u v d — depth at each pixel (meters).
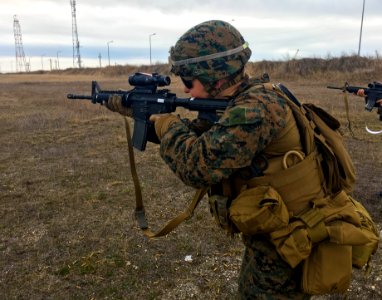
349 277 1.85
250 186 1.83
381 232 4.05
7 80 40.56
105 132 9.45
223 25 1.77
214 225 4.30
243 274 2.04
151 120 1.98
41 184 5.73
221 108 1.82
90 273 3.46
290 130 1.76
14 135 9.29
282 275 1.90
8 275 3.45
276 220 1.75
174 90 15.00
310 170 1.81
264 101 1.67
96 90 2.48
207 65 1.75
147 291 3.22
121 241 3.98
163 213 4.67
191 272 3.47
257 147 1.65
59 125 10.46
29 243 3.99
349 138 8.30
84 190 5.44
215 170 1.64
